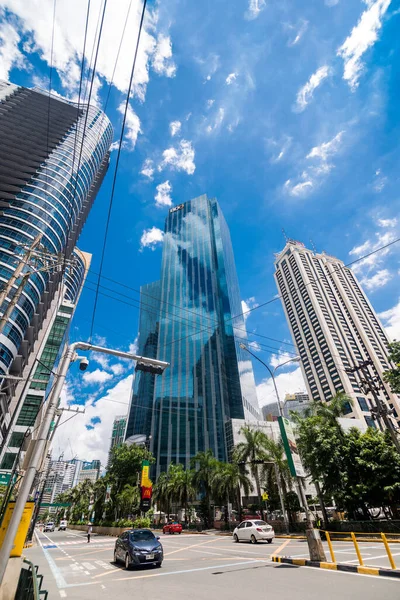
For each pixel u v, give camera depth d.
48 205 67.00
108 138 107.94
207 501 41.38
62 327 82.81
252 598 6.44
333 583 7.32
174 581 8.86
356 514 24.81
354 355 101.69
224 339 107.56
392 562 7.92
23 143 77.69
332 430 24.81
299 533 24.59
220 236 130.62
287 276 133.38
